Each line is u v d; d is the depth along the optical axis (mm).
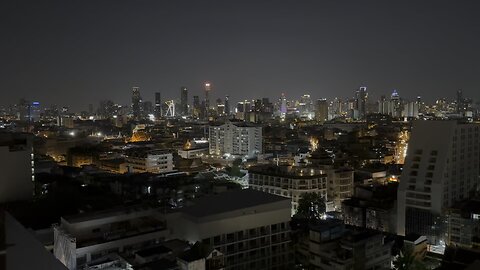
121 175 176250
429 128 143625
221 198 99688
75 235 82750
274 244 95812
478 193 148750
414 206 138250
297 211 147875
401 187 141250
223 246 88625
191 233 86562
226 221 88875
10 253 12109
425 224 134500
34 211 105875
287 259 97688
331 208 166625
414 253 108188
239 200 97812
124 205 109438
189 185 145125
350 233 89500
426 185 136375
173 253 73875
